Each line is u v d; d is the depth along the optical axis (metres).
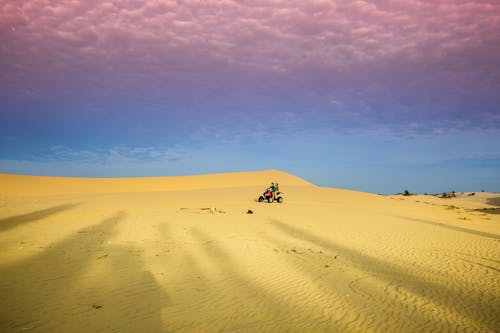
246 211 27.73
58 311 7.05
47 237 14.84
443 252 13.95
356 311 7.63
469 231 20.67
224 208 29.83
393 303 8.14
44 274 9.51
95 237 15.09
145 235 15.93
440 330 6.72
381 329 6.73
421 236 17.88
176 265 10.97
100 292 8.29
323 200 41.44
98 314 7.00
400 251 14.04
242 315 7.27
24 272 9.62
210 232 17.30
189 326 6.63
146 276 9.71
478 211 41.88
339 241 16.02
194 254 12.50
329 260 12.30
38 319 6.63
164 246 13.66
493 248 14.92
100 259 11.32
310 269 11.04
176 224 19.66
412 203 44.06
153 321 6.79
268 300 8.20
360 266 11.55
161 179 70.75
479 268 11.46
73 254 11.87
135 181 67.88
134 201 35.47
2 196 41.69
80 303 7.54
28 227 17.52
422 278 10.24
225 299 8.19
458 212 38.16
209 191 53.34
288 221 22.30
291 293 8.73
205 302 7.95
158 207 29.70
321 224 21.44
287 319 7.12
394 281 9.91
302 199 42.00
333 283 9.62
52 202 32.72
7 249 12.32
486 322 7.11
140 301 7.84
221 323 6.83
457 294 8.82
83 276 9.47
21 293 7.99
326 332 6.55
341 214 27.20
